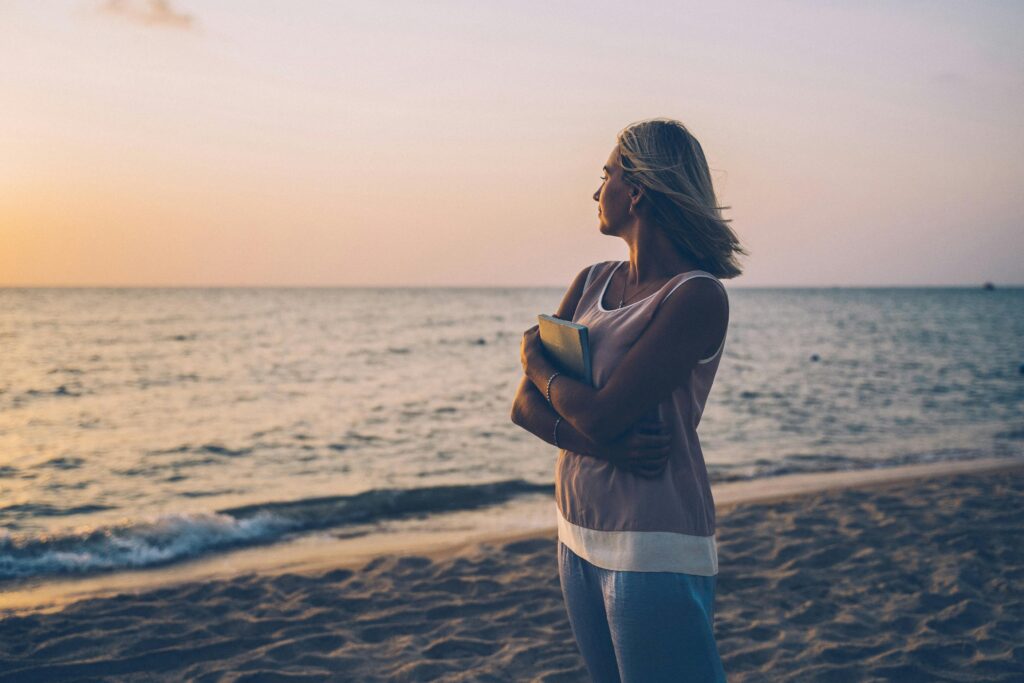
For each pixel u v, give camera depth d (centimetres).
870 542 574
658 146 145
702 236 144
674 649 138
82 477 1093
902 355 3678
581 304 164
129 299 14325
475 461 1199
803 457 1171
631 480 140
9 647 403
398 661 380
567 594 156
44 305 10775
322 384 2467
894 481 864
